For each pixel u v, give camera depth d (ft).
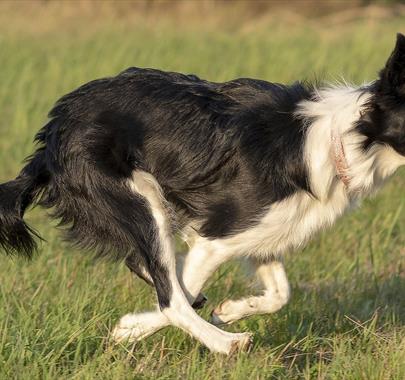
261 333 35.76
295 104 32.55
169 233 32.81
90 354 33.12
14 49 99.60
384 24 117.08
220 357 31.53
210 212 32.48
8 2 128.16
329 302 39.58
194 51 98.07
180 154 32.50
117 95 33.19
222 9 132.67
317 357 34.22
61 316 34.06
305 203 32.27
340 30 115.34
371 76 81.46
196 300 33.88
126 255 33.35
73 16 126.82
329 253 46.47
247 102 32.81
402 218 52.16
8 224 33.65
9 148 64.03
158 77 33.76
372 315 38.04
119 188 32.63
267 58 93.30
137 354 32.83
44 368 30.68
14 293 37.27
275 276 34.27
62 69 89.04
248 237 32.14
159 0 132.05
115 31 114.01
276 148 31.89
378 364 31.89
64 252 43.01
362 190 32.60
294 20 125.70
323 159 31.81
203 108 32.78
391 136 31.19
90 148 32.65
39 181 33.76
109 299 36.83
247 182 31.86
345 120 31.76
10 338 32.53
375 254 46.29
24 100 76.28
